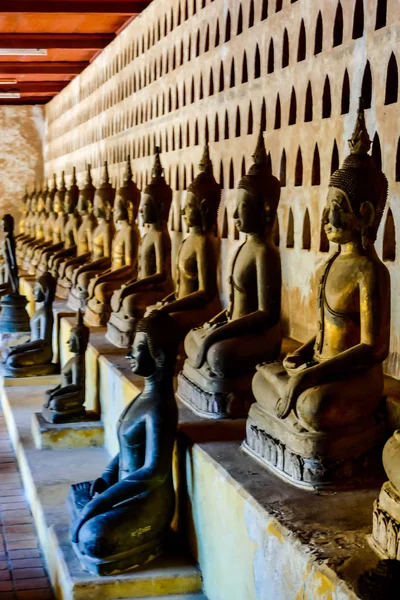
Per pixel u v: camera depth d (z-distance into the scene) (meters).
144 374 6.51
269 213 7.29
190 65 11.55
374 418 5.78
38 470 8.56
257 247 7.32
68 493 7.36
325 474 5.50
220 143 10.42
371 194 5.73
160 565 6.21
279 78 8.70
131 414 6.57
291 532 4.79
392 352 6.77
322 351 6.02
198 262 8.73
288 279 8.75
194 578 6.12
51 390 9.78
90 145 19.59
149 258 10.55
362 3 7.14
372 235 5.83
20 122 27.67
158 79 13.21
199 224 8.80
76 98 21.59
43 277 12.25
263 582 5.07
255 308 7.38
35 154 27.91
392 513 4.49
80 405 9.64
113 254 12.40
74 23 15.98
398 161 6.59
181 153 12.04
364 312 5.71
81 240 15.41
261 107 9.17
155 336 6.41
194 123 11.42
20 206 26.95
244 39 9.60
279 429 5.77
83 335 9.66
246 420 6.92
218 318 7.70
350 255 5.86
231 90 10.02
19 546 7.58
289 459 5.60
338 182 5.75
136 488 6.22
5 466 9.80
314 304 8.16
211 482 5.99
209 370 7.22
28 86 24.20
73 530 6.19
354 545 4.62
